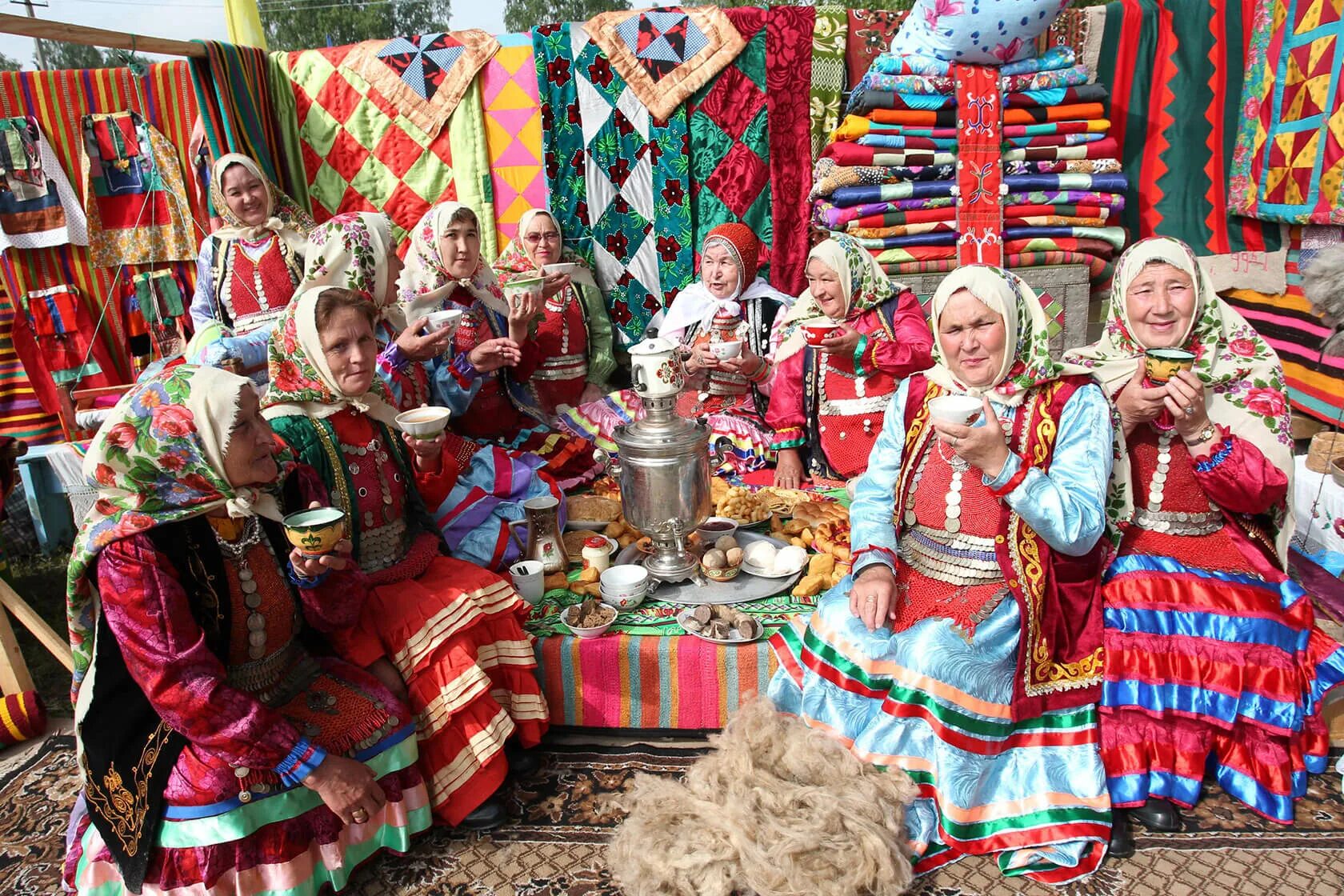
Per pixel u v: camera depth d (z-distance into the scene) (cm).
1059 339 454
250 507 207
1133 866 224
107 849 211
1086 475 227
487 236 491
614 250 488
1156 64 474
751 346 452
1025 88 436
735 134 471
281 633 226
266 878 212
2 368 498
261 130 464
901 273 439
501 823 250
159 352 516
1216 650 233
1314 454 351
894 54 442
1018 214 438
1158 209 493
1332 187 406
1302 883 215
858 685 239
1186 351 249
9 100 466
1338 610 298
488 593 260
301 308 243
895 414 265
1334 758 257
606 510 359
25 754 301
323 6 2170
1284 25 437
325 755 209
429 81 471
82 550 197
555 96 467
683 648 270
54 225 483
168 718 196
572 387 459
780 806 224
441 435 261
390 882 232
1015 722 230
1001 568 233
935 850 231
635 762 275
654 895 215
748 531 334
